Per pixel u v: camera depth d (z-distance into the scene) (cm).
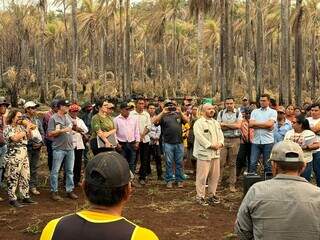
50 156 1114
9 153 934
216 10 2958
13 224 833
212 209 952
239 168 1184
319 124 992
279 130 1074
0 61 4141
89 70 4791
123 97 3294
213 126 982
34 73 4553
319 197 359
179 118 1148
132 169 1139
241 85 4622
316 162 963
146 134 1171
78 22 4044
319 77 5203
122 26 4047
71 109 1092
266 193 364
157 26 4234
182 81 5281
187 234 792
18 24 3466
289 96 2962
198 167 981
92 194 233
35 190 1055
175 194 1077
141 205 977
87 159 1245
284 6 2542
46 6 3681
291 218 353
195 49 6719
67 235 227
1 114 971
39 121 1102
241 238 380
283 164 371
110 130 1062
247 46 3694
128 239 223
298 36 2892
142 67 5372
